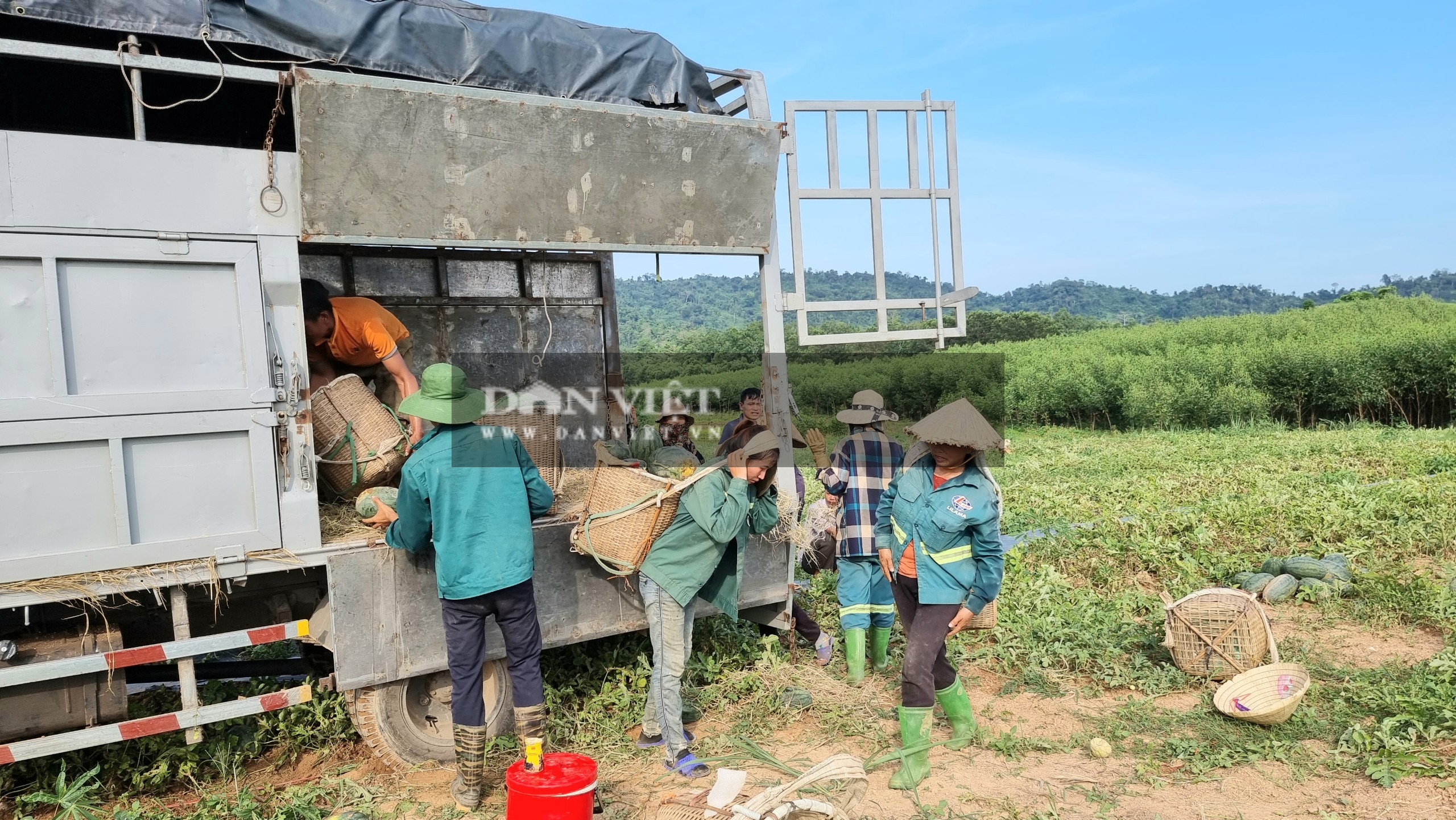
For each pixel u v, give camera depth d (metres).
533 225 4.80
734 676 5.78
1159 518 9.45
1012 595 7.10
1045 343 38.38
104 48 4.63
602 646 5.79
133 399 3.89
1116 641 6.25
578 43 5.07
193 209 3.99
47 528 3.77
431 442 4.19
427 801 4.39
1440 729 4.59
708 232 5.42
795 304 5.82
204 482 4.07
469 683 4.25
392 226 4.42
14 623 4.06
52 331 3.72
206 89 5.29
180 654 4.05
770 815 3.20
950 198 6.26
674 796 3.48
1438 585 6.78
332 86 4.06
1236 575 7.86
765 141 5.43
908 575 4.64
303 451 4.27
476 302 7.42
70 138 3.74
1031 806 4.22
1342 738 4.60
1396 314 28.28
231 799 4.38
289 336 4.23
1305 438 18.20
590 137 4.82
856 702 5.53
